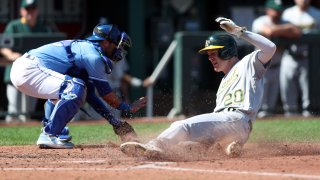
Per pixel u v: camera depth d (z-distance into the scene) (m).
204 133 19.91
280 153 21.00
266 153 20.98
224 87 21.11
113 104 22.56
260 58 20.69
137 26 46.81
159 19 48.91
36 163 19.48
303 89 40.59
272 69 39.44
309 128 30.44
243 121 20.25
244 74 20.80
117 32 22.83
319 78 40.50
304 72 40.31
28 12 36.59
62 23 46.50
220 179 16.23
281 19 39.97
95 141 25.52
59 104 22.33
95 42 22.81
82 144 24.41
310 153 21.08
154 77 41.00
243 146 22.36
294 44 40.06
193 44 39.72
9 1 44.81
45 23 46.09
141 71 46.94
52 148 22.95
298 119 36.59
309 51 40.28
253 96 20.66
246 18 49.72
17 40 36.34
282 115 40.31
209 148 20.36
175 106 40.00
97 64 22.25
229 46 21.06
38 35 36.47
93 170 17.86
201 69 44.91
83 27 46.88
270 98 40.03
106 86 22.38
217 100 21.28
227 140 20.25
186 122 19.83
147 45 48.81
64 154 21.53
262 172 17.09
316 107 40.59
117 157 20.59
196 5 50.19
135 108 22.61
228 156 19.88
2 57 36.81
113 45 22.83
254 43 20.53
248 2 49.78
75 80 22.30
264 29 39.75
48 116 23.36
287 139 25.53
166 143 19.58
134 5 46.72
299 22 40.91
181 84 39.72
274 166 17.97
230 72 21.14
